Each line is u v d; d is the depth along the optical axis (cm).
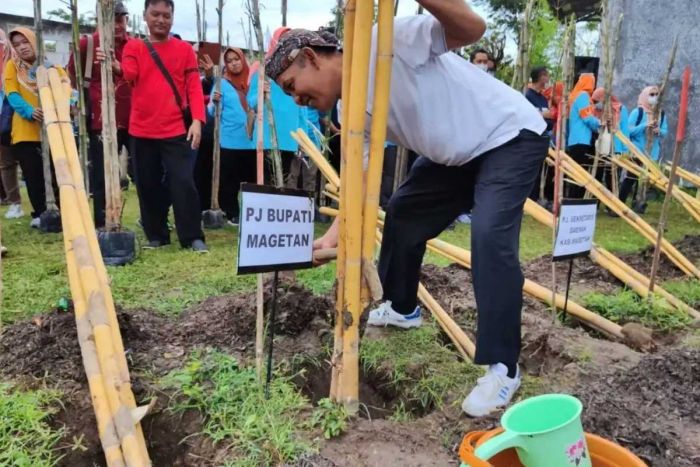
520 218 246
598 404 238
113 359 205
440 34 221
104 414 197
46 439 217
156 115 504
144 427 242
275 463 207
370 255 220
